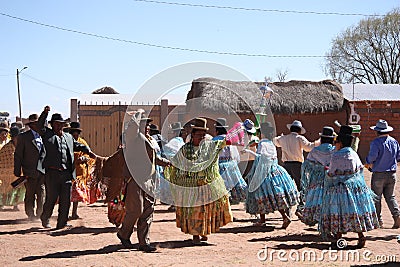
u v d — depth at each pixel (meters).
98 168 12.12
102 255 8.38
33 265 7.75
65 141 10.70
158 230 10.77
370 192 8.99
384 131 10.62
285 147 11.76
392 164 10.68
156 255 8.40
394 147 10.71
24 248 8.95
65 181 10.70
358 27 59.44
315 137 24.25
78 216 12.34
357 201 8.76
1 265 7.75
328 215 8.89
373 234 10.28
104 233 10.33
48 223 10.85
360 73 59.78
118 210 9.47
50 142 10.55
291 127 11.80
